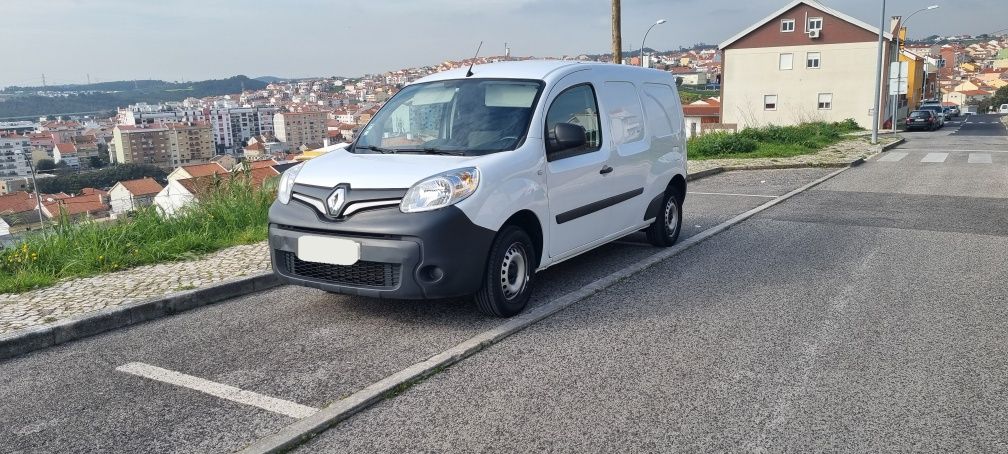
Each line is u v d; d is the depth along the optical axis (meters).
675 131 7.12
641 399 3.42
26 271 5.79
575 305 5.08
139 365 4.04
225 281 5.50
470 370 3.85
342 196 4.46
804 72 44.59
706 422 3.17
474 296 4.68
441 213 4.27
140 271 5.95
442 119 5.27
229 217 7.76
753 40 45.91
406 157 4.86
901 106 54.28
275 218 4.75
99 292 5.28
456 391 3.57
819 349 4.09
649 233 7.00
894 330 4.42
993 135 31.44
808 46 44.16
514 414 3.28
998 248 6.82
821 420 3.18
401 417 3.28
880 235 7.56
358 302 5.23
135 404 3.49
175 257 6.42
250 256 6.47
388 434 3.11
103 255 6.13
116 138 143.88
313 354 4.14
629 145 6.16
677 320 4.68
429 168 4.52
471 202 4.38
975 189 11.51
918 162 17.11
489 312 4.70
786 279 5.74
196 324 4.80
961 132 36.00
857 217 8.81
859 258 6.47
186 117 184.88
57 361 4.14
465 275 4.38
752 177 14.01
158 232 7.18
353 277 4.49
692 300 5.16
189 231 7.14
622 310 4.93
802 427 3.11
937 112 45.03
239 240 7.14
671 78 7.33
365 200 4.42
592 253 6.84
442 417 3.27
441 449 2.96
